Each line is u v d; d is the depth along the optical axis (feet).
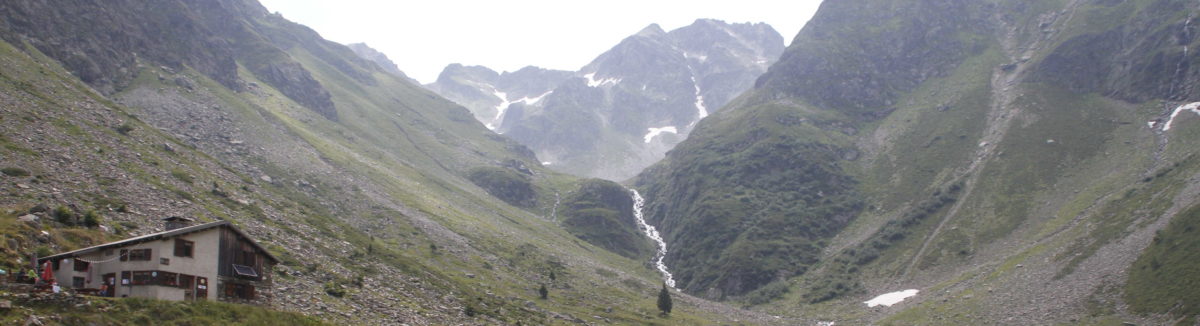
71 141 293.64
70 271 163.02
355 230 404.77
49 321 134.21
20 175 232.32
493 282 415.03
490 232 566.36
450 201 646.74
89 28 517.55
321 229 344.49
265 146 505.66
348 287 258.98
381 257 341.00
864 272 640.17
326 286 245.45
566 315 371.56
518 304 368.27
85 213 219.41
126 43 553.64
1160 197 533.14
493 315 303.48
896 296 563.07
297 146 552.41
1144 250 451.12
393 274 313.53
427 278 335.67
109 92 475.72
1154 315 381.19
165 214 253.44
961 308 479.41
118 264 167.53
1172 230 447.83
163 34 631.97
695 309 508.94
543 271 496.64
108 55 517.14
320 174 504.43
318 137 652.07
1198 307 362.12
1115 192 602.03
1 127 270.26
